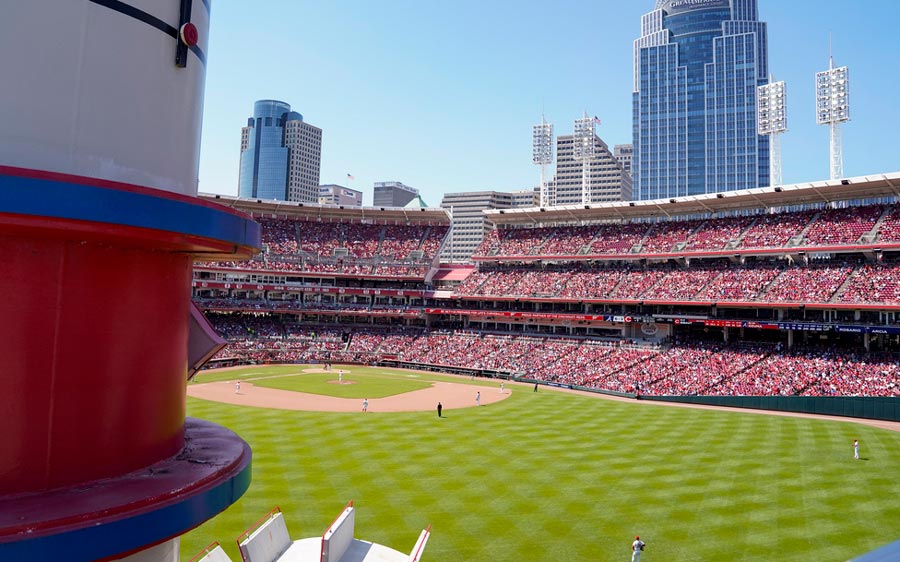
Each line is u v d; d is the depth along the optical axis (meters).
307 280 97.06
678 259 81.56
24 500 6.70
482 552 22.48
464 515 26.11
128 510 6.86
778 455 38.09
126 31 7.85
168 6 8.49
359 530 24.03
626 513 26.86
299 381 67.88
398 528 24.41
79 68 7.34
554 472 33.00
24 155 6.90
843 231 68.81
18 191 6.23
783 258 74.56
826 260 70.25
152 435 8.26
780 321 66.25
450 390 65.81
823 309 65.69
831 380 59.12
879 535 24.72
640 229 88.06
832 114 85.69
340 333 94.94
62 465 7.11
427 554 22.14
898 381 56.34
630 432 44.56
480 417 49.62
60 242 7.11
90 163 7.45
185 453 9.06
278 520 18.98
